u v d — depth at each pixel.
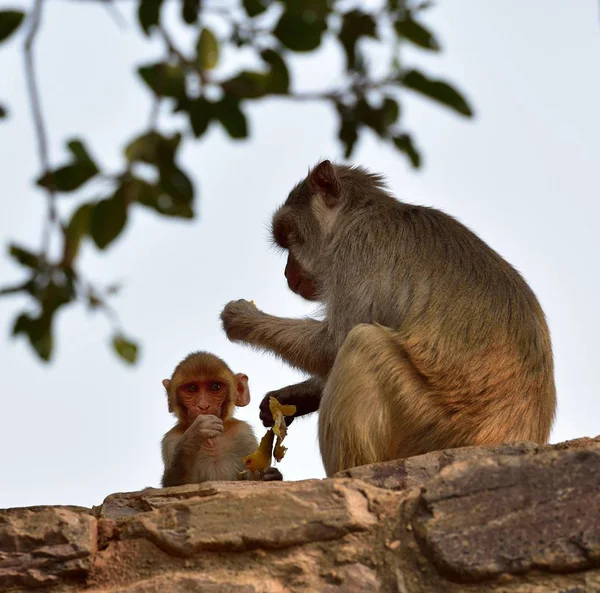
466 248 12.45
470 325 11.62
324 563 8.48
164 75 8.12
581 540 7.91
